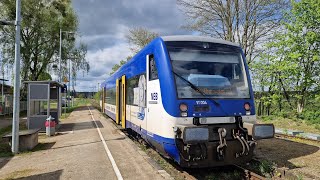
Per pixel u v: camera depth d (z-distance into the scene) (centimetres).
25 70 3528
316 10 1834
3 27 3344
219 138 764
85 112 3603
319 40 1892
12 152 1114
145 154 993
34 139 1221
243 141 761
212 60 830
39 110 1925
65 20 3753
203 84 789
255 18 2519
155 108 841
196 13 2628
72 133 1609
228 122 782
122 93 1481
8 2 3362
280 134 1430
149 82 911
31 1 3488
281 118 2136
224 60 842
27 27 3472
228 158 762
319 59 1862
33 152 1123
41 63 3712
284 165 866
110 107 2231
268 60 2212
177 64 795
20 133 1169
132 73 1228
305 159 929
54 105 4353
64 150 1125
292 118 2097
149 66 927
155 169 800
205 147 744
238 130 790
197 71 804
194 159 732
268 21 2484
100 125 1995
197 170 843
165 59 795
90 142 1268
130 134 1501
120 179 718
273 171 798
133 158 930
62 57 3850
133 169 803
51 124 1550
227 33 2633
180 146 736
